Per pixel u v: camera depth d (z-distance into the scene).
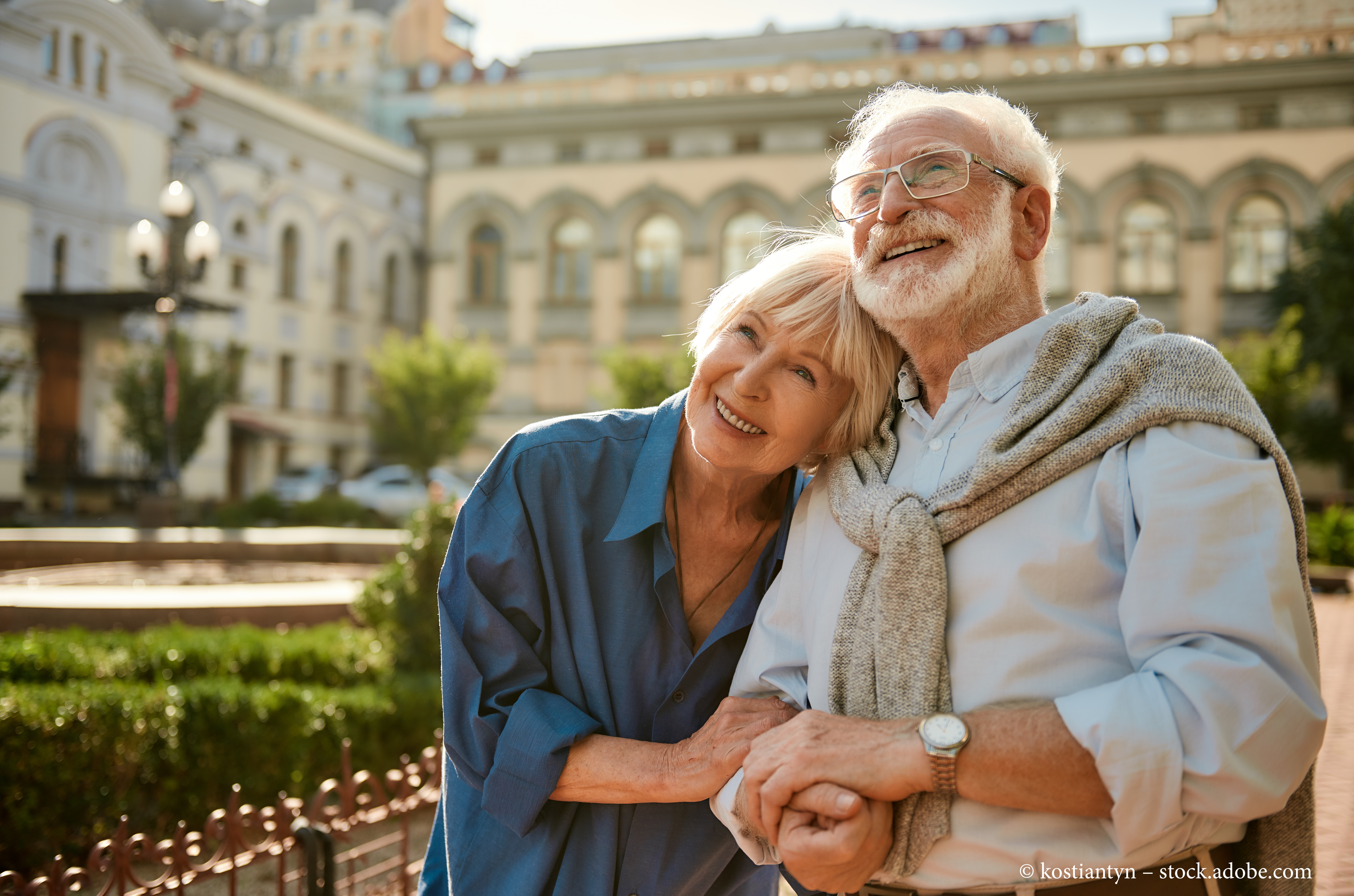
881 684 1.45
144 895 2.19
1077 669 1.37
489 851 1.66
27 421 20.41
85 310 21.05
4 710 3.43
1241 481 1.30
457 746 1.62
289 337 27.73
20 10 20.09
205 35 38.78
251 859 2.38
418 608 4.98
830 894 1.61
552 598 1.67
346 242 29.66
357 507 20.31
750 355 1.60
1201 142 25.86
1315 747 1.25
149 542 10.26
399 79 39.97
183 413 20.61
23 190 20.39
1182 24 31.69
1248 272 25.97
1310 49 25.92
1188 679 1.23
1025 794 1.28
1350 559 15.32
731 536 1.76
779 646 1.65
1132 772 1.21
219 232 25.39
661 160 28.38
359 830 3.96
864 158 1.65
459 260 29.77
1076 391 1.44
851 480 1.61
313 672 4.90
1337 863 3.74
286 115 27.17
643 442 1.77
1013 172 1.59
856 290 1.60
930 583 1.43
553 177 29.08
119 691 3.84
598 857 1.65
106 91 22.11
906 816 1.39
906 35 34.47
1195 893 1.40
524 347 29.23
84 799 3.54
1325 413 24.03
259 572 9.64
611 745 1.58
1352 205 23.62
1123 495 1.37
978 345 1.61
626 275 28.66
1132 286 26.34
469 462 29.39
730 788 1.52
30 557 9.67
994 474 1.42
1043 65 26.94
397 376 24.98
